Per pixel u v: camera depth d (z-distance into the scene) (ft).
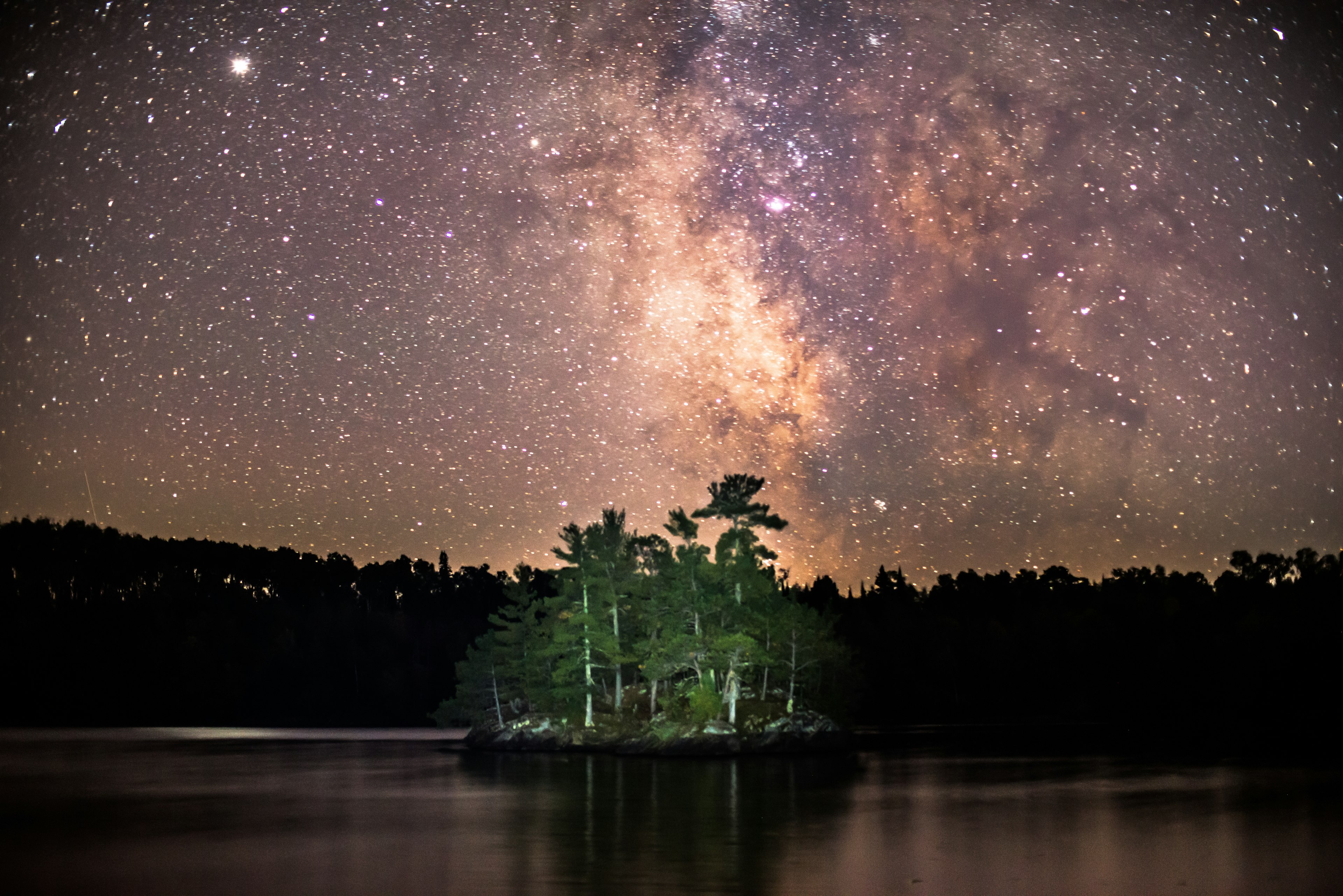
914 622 569.23
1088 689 529.86
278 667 549.95
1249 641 475.72
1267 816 147.13
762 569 308.81
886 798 169.89
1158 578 643.45
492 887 100.58
